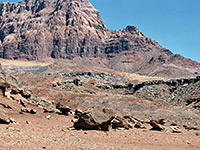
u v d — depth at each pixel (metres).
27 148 12.90
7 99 38.38
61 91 117.81
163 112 86.44
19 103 39.31
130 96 112.75
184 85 162.62
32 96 56.12
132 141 22.70
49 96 111.06
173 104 131.88
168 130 38.19
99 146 16.12
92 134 24.20
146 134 29.77
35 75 143.88
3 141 13.38
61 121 34.03
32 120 29.98
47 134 19.28
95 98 108.25
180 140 26.23
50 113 40.75
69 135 21.59
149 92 162.50
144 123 50.78
